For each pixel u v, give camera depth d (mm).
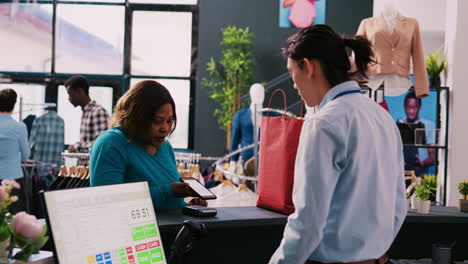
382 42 4254
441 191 4828
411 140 4773
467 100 4668
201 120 7367
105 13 7367
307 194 1388
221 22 7402
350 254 1436
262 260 2299
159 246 1523
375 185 1458
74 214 1344
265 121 2209
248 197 3262
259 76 7383
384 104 4633
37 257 1562
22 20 7289
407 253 2588
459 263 2447
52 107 7270
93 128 4797
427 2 6043
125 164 2023
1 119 4320
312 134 1404
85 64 7359
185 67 7430
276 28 7387
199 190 2062
